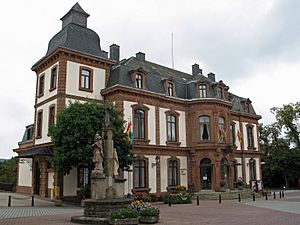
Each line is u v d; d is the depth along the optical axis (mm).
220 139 33469
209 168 33094
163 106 32125
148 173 29562
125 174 27625
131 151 26812
